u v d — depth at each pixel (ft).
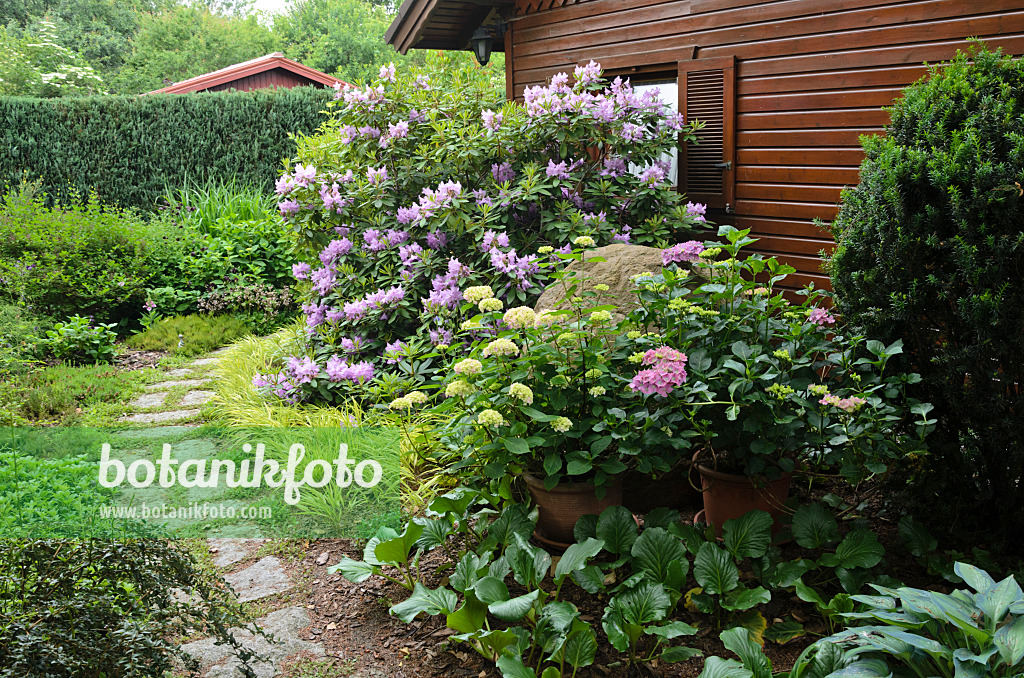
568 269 14.98
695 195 21.58
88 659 6.86
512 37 26.37
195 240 32.07
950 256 9.79
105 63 102.89
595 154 22.77
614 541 9.95
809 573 10.14
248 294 29.76
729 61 19.97
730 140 20.35
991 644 6.37
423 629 9.66
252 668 8.90
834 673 6.84
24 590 7.13
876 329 10.68
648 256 14.55
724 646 8.73
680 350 11.04
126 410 19.69
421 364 16.42
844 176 18.08
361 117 20.75
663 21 21.57
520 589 10.28
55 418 18.98
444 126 20.58
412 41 28.27
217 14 143.23
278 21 121.08
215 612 8.00
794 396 10.03
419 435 13.47
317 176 21.42
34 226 29.01
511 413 10.50
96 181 42.57
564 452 10.66
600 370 10.52
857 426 10.03
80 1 109.40
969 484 10.62
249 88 57.72
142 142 42.83
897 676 7.13
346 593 10.53
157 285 30.66
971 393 9.95
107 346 25.29
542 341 10.91
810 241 19.02
